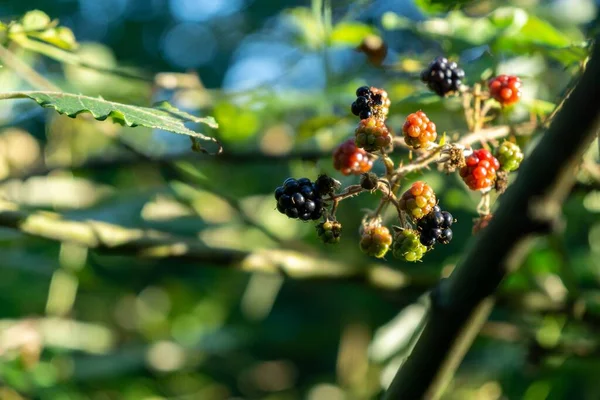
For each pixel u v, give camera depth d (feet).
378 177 2.26
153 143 3.90
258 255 2.77
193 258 2.73
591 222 3.33
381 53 2.86
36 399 3.37
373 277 2.87
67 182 3.78
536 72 3.05
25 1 4.56
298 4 5.51
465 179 2.28
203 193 3.42
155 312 5.15
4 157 3.82
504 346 3.55
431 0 2.69
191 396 4.58
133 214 3.38
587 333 3.14
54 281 3.60
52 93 2.21
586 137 2.13
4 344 3.26
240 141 3.20
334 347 5.41
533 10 3.27
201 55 6.30
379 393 3.99
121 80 3.26
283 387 5.23
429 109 2.68
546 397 3.12
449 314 2.26
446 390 3.90
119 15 6.19
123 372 4.14
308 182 2.26
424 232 2.26
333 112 3.22
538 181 2.16
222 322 5.04
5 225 2.62
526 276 3.10
